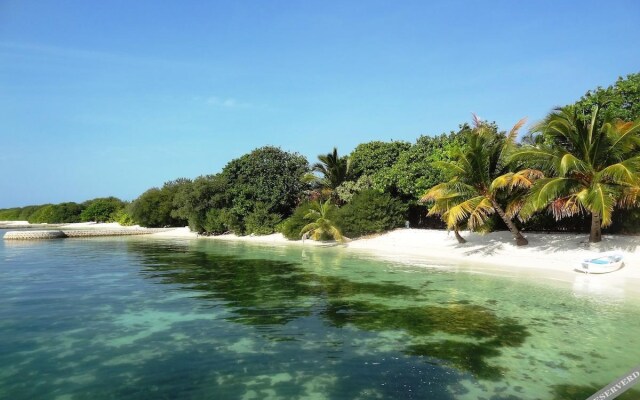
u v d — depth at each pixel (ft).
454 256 88.58
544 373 28.81
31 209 349.00
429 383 27.22
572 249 77.30
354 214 122.72
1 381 27.50
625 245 72.64
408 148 144.77
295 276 68.49
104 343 35.06
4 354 32.45
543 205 68.39
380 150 144.97
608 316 42.55
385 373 28.84
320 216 126.52
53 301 50.44
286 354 32.48
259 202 157.58
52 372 29.01
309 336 36.91
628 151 67.41
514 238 91.76
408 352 32.89
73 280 65.31
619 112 79.15
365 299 51.21
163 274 71.26
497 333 37.52
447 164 81.97
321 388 26.48
